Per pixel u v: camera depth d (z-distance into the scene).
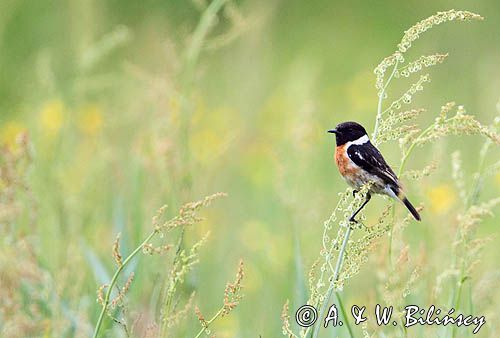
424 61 7.49
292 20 26.64
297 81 16.84
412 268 9.22
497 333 9.02
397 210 9.55
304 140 13.13
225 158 13.71
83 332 9.01
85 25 16.50
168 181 11.17
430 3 26.47
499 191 14.68
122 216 11.02
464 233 8.17
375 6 27.17
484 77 19.25
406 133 7.87
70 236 11.12
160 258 9.87
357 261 7.21
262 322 10.47
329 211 13.46
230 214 14.12
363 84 20.77
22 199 10.98
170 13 21.28
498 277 9.14
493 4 23.81
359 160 9.57
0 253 8.61
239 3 19.39
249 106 18.47
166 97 11.94
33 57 17.97
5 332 8.38
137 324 8.63
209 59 18.86
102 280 9.87
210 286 11.53
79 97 15.35
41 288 9.40
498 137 7.41
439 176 12.91
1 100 18.03
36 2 19.06
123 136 15.21
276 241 12.27
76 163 13.34
